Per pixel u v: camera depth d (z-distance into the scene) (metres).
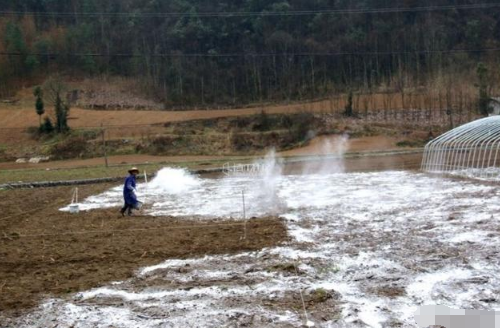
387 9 92.31
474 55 85.38
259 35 94.19
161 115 67.19
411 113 61.72
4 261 9.92
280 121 60.19
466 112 60.72
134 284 8.23
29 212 16.95
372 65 84.25
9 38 97.56
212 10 100.00
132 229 12.84
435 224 11.71
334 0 98.44
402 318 6.44
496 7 94.75
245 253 9.97
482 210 13.07
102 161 47.00
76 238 11.97
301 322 6.42
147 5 104.44
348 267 8.67
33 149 54.81
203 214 14.91
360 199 16.27
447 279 7.83
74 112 70.44
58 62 98.06
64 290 8.01
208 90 83.94
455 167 24.58
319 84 82.50
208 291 7.74
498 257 8.80
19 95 84.38
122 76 94.12
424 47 86.88
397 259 9.01
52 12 111.44
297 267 8.77
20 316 6.95
